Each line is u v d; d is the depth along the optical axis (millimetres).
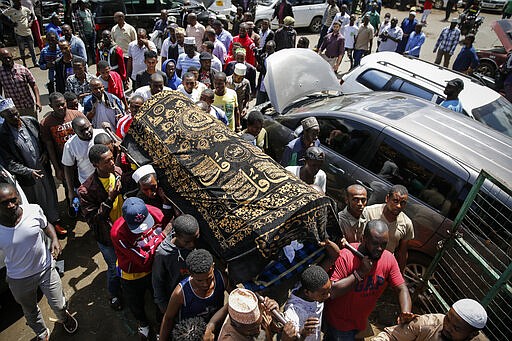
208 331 2240
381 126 4066
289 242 2645
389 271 2756
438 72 6176
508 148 3826
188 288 2486
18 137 3998
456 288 3553
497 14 18469
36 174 4039
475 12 14141
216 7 12500
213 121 3545
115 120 4895
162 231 3131
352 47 10539
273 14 12320
